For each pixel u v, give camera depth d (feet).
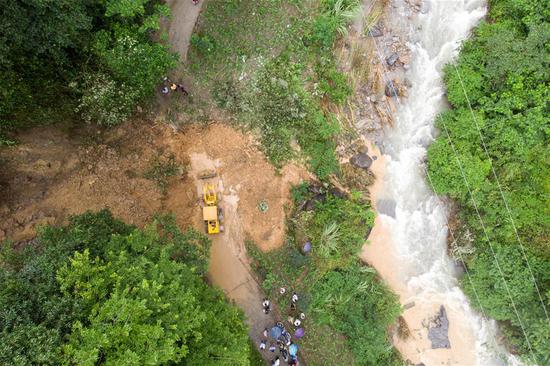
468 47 80.48
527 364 77.10
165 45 67.72
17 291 46.60
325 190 80.38
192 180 76.38
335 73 79.15
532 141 75.46
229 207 76.74
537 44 74.33
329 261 77.82
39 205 65.62
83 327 44.80
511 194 76.54
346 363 76.79
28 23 51.72
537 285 75.31
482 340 82.94
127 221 69.15
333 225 75.92
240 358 54.70
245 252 76.54
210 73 76.18
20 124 59.06
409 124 83.56
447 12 84.12
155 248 58.23
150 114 74.49
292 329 76.38
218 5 76.02
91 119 67.72
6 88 53.47
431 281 83.97
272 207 77.71
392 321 80.07
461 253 81.41
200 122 76.48
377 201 83.35
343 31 78.69
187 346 51.83
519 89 75.66
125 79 63.82
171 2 74.54
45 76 59.11
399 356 81.41
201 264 68.28
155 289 48.73
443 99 83.46
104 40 60.85
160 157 74.18
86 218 60.03
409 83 83.56
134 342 45.14
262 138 77.46
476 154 78.69
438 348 83.25
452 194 80.18
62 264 49.52
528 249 76.18
